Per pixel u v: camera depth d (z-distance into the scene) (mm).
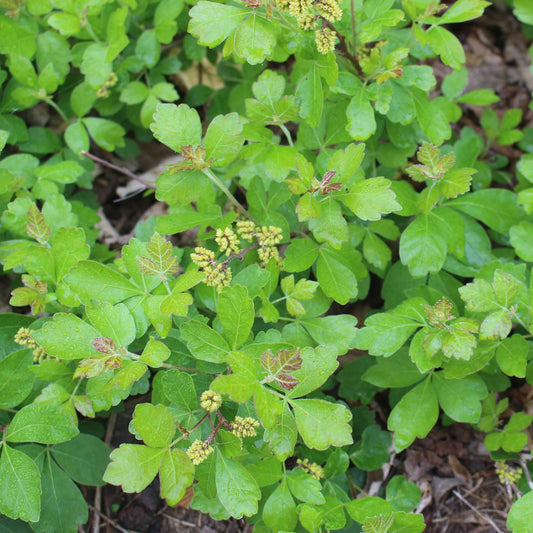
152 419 480
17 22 636
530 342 571
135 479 477
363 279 613
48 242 577
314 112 559
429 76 577
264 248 545
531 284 542
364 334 547
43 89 635
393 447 631
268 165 550
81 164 663
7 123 646
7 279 655
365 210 523
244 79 680
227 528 611
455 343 529
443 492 624
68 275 512
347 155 531
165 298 511
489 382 598
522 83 785
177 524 613
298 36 550
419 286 578
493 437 588
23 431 518
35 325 547
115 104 669
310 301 564
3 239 615
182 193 536
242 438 517
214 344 503
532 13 652
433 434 641
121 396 530
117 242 697
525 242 576
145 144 729
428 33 573
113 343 500
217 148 527
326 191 526
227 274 531
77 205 631
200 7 524
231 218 556
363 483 618
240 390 479
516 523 526
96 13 625
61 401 535
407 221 646
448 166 550
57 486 562
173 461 483
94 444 571
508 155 728
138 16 674
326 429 488
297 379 487
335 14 533
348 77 571
